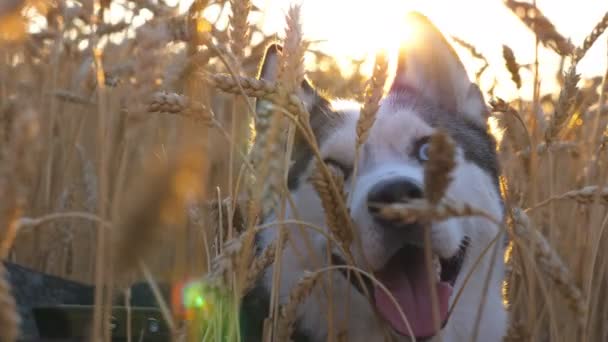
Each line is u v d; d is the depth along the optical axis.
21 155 0.77
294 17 1.21
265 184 1.22
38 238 1.87
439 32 1.81
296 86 1.23
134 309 1.42
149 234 0.96
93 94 1.94
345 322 1.36
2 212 0.80
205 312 1.18
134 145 1.75
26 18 1.18
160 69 0.99
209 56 1.22
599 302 1.69
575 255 1.64
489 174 1.72
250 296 1.72
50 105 1.94
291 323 1.24
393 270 1.58
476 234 1.66
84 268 1.89
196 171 0.97
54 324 1.38
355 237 1.31
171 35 1.18
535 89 1.45
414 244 1.53
